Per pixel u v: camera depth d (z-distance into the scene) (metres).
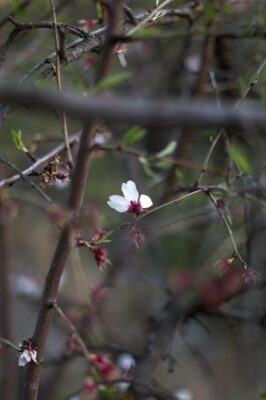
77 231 2.71
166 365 5.58
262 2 3.96
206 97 4.43
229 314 4.33
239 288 4.25
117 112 1.43
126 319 5.70
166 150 3.26
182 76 4.64
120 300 5.80
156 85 5.08
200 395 5.45
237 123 1.46
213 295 4.29
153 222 4.55
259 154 3.58
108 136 3.54
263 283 4.07
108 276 4.79
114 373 3.36
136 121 1.44
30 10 4.03
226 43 4.39
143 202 2.91
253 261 3.99
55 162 2.72
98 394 3.63
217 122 1.46
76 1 4.11
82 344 2.95
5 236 4.97
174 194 4.10
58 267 2.52
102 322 4.91
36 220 5.79
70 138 3.39
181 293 4.39
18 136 2.92
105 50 2.28
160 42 4.54
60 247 2.51
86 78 3.86
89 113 1.44
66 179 2.73
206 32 2.50
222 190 3.17
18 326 5.59
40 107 1.47
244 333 4.65
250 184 3.53
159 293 5.83
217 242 4.80
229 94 4.38
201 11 3.23
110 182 5.27
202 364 5.51
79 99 1.44
